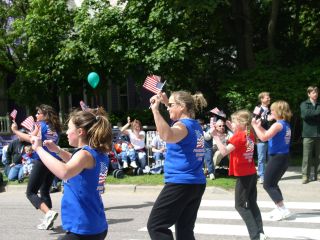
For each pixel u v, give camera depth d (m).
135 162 12.56
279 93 13.51
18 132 6.77
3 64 18.19
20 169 12.59
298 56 17.22
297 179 11.31
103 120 3.91
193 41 14.51
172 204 4.54
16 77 18.48
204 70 16.67
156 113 4.44
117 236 7.04
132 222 7.96
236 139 6.05
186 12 14.09
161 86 4.59
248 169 6.11
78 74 16.08
